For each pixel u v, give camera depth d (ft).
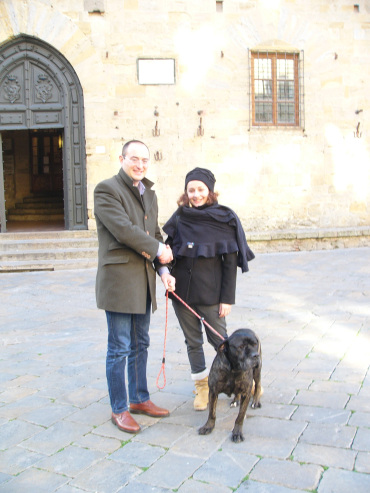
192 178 12.15
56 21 38.17
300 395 13.00
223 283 12.22
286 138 41.24
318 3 40.91
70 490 9.04
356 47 41.70
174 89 39.60
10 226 45.47
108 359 11.70
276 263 34.60
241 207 41.01
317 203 42.16
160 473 9.50
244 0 39.96
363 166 42.75
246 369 9.98
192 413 12.28
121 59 38.99
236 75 40.22
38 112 39.32
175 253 12.17
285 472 9.36
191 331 12.46
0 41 37.91
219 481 9.15
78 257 35.70
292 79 41.42
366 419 11.47
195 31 39.50
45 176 59.67
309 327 19.45
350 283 27.43
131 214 11.50
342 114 42.01
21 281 30.50
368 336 18.01
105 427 11.62
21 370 15.76
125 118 39.34
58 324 21.26
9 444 10.87
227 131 40.37
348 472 9.27
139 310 11.34
